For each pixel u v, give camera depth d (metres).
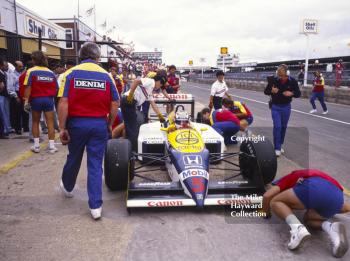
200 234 3.51
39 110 6.43
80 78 3.78
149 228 3.63
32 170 5.57
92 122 3.85
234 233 3.54
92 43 3.99
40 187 4.83
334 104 17.25
